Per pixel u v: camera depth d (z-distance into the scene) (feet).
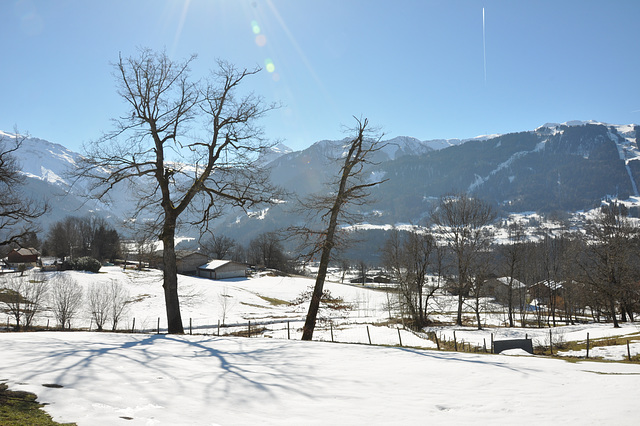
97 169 53.26
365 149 64.90
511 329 139.85
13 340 35.53
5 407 17.95
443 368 32.86
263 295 254.06
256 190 61.21
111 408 19.15
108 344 36.81
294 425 18.56
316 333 103.71
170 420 18.20
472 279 157.79
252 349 39.88
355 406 22.27
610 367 36.22
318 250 65.67
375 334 98.63
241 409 20.75
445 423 19.42
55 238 360.07
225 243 453.99
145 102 56.18
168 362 30.40
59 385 21.89
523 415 20.93
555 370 33.22
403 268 160.76
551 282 221.05
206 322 159.33
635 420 19.84
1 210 73.87
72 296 146.51
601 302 163.63
